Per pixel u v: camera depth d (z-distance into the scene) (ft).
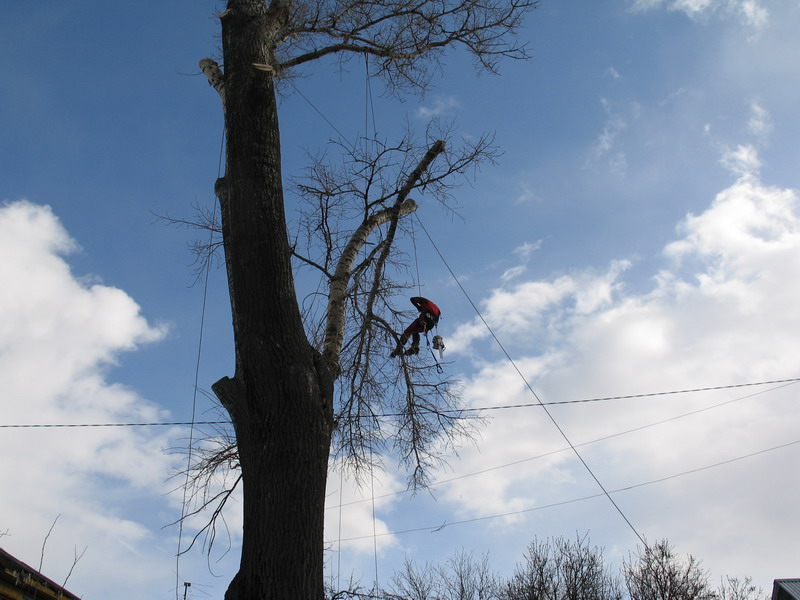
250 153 21.22
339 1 28.78
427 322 30.45
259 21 23.04
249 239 20.24
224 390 19.98
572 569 73.41
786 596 73.67
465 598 73.51
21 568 20.16
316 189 28.27
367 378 28.71
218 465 25.94
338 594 26.48
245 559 17.90
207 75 26.73
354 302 28.25
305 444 18.89
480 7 29.73
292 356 19.54
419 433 30.01
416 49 30.73
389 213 28.81
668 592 70.13
